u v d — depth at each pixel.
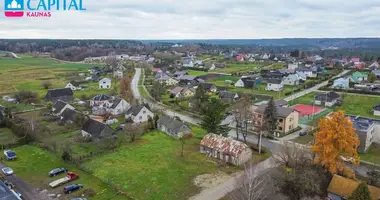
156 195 36.66
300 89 110.12
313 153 42.72
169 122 61.47
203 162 46.56
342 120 37.94
